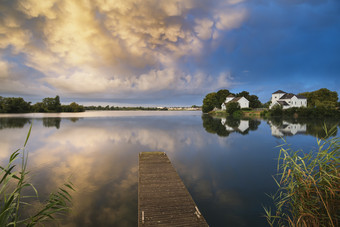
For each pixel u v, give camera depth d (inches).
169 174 307.1
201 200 241.4
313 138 703.1
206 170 359.6
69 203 230.5
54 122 1481.3
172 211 192.9
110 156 469.1
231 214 208.1
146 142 665.0
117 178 317.4
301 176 120.5
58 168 369.7
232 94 3314.5
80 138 742.5
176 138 746.8
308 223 114.0
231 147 575.5
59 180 305.7
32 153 497.4
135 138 747.4
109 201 237.5
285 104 2315.5
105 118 2084.2
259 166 385.1
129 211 214.7
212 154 488.7
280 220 192.4
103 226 185.9
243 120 1599.4
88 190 269.4
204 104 3663.9
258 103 2970.0
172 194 232.2
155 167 346.0
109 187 280.5
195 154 489.4
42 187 276.2
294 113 1843.0
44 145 604.1
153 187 253.6
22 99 3277.6
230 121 1517.0
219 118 1923.0
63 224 187.3
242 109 2452.0
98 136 796.6
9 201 91.9
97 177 321.7
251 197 249.0
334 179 106.7
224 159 439.5
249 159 438.9
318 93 2596.0
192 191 268.1
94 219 197.5
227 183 296.7
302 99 2460.6
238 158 448.1
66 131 948.6
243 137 753.6
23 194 250.8
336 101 2501.2
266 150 530.3
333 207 105.0
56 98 3905.0
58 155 476.7
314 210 113.6
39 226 180.4
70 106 4325.8
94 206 224.7
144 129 1043.3
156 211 192.4
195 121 1593.3
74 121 1611.7
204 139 718.5
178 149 552.1
